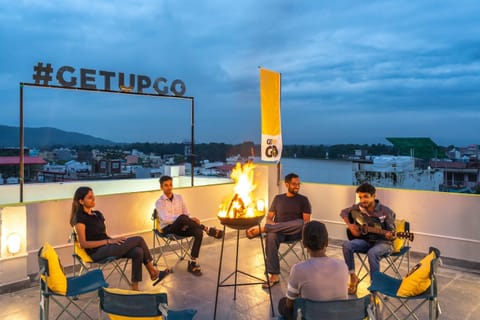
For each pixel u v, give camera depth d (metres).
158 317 2.18
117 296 2.21
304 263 2.28
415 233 5.36
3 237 3.91
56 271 2.72
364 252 4.09
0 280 3.91
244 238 6.49
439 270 4.88
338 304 2.08
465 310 3.67
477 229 4.88
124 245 3.94
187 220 4.68
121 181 7.44
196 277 4.57
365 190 4.12
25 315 3.46
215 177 7.59
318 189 6.33
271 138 6.25
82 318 3.42
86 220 3.95
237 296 3.98
